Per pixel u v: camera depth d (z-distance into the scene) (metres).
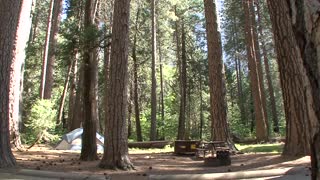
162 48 41.91
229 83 48.84
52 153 16.59
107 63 26.08
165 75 48.66
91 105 13.34
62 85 39.19
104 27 13.83
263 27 35.50
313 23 2.05
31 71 35.81
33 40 37.75
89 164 11.84
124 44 11.21
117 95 11.04
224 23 43.94
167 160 13.95
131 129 45.72
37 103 22.77
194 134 49.81
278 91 46.69
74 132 20.72
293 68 11.21
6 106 10.89
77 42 13.11
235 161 12.52
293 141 11.36
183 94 40.16
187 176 8.57
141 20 34.47
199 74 43.31
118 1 11.36
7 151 10.78
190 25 39.88
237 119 43.03
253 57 26.09
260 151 16.83
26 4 17.19
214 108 16.53
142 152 19.20
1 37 10.91
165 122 44.28
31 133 21.59
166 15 32.97
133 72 36.50
